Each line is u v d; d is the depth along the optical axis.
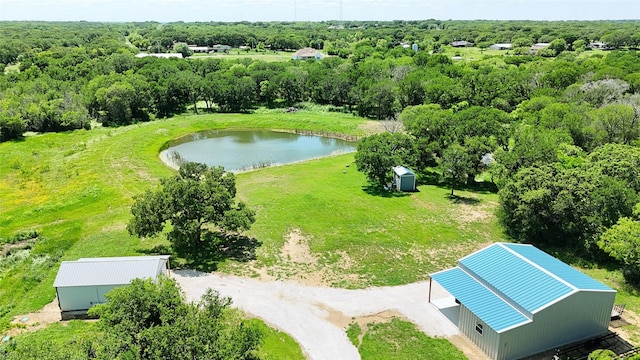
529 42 197.62
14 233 49.53
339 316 34.38
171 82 112.81
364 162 61.41
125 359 22.67
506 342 28.75
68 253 44.62
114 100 100.00
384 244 46.09
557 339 30.38
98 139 87.88
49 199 59.69
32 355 24.84
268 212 53.66
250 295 37.06
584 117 64.62
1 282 39.88
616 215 42.44
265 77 125.06
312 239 47.19
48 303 36.72
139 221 42.06
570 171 45.72
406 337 31.91
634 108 62.91
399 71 121.56
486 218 52.12
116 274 35.31
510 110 93.69
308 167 73.00
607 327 31.80
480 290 32.41
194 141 92.75
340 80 117.38
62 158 76.94
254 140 94.00
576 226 43.41
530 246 37.34
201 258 43.12
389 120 98.19
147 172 69.69
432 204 56.53
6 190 62.69
